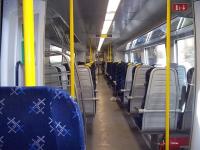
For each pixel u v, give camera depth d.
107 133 5.10
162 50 7.52
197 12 2.51
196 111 2.51
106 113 6.91
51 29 4.70
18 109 1.16
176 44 6.30
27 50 1.51
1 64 2.23
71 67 3.04
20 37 2.30
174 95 3.58
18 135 1.16
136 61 12.66
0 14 2.23
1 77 2.23
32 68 1.52
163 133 3.74
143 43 10.46
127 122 5.92
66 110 1.17
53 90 1.17
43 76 2.30
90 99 4.83
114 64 10.54
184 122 3.60
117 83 8.26
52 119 1.17
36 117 1.16
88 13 6.99
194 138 2.52
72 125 1.17
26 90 1.17
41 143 1.17
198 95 2.50
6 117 1.16
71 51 3.05
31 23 1.51
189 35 5.13
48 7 4.04
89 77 4.76
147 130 3.73
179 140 3.35
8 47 2.25
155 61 8.69
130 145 4.40
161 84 3.54
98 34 13.10
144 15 6.93
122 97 6.67
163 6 5.52
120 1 5.47
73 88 3.03
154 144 3.90
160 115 3.66
